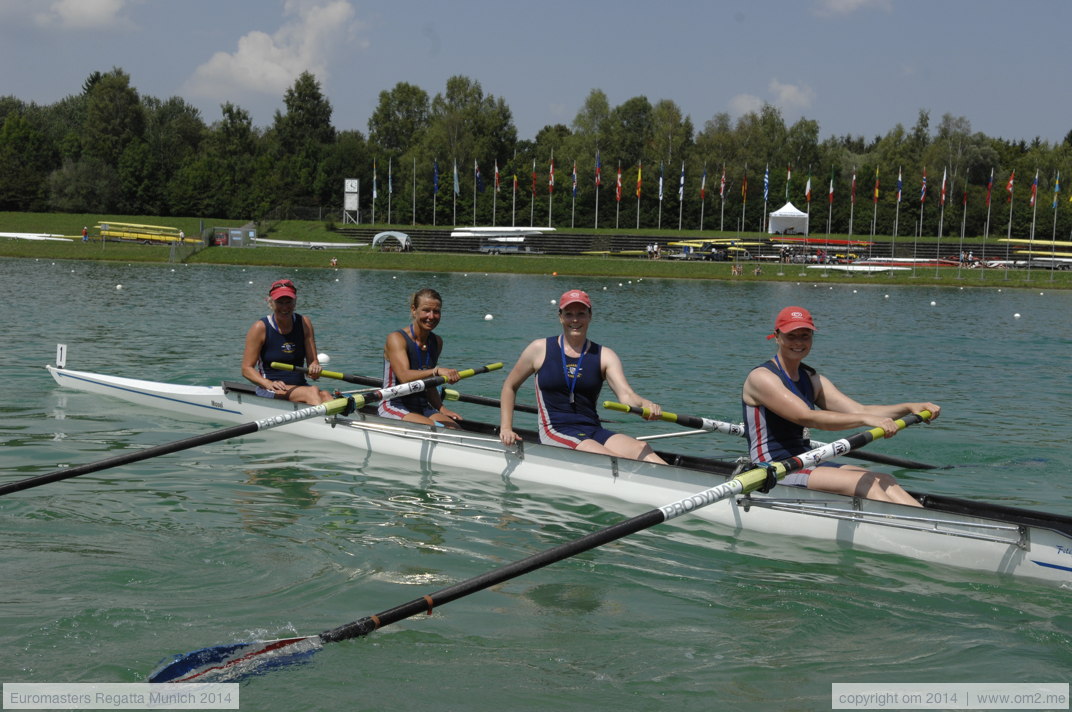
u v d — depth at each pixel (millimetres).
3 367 15203
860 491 7004
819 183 97875
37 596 5723
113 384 12664
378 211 101188
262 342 10820
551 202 91875
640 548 7039
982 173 107188
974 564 6613
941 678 4992
